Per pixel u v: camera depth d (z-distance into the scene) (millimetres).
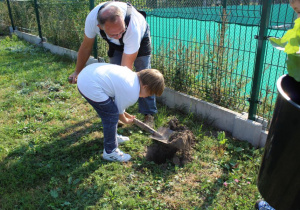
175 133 3008
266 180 1367
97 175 2715
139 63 3449
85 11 6098
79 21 6391
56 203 2379
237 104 3613
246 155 2936
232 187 2539
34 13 8688
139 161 2906
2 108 4145
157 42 4633
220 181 2607
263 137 3094
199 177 2680
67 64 6219
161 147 3076
